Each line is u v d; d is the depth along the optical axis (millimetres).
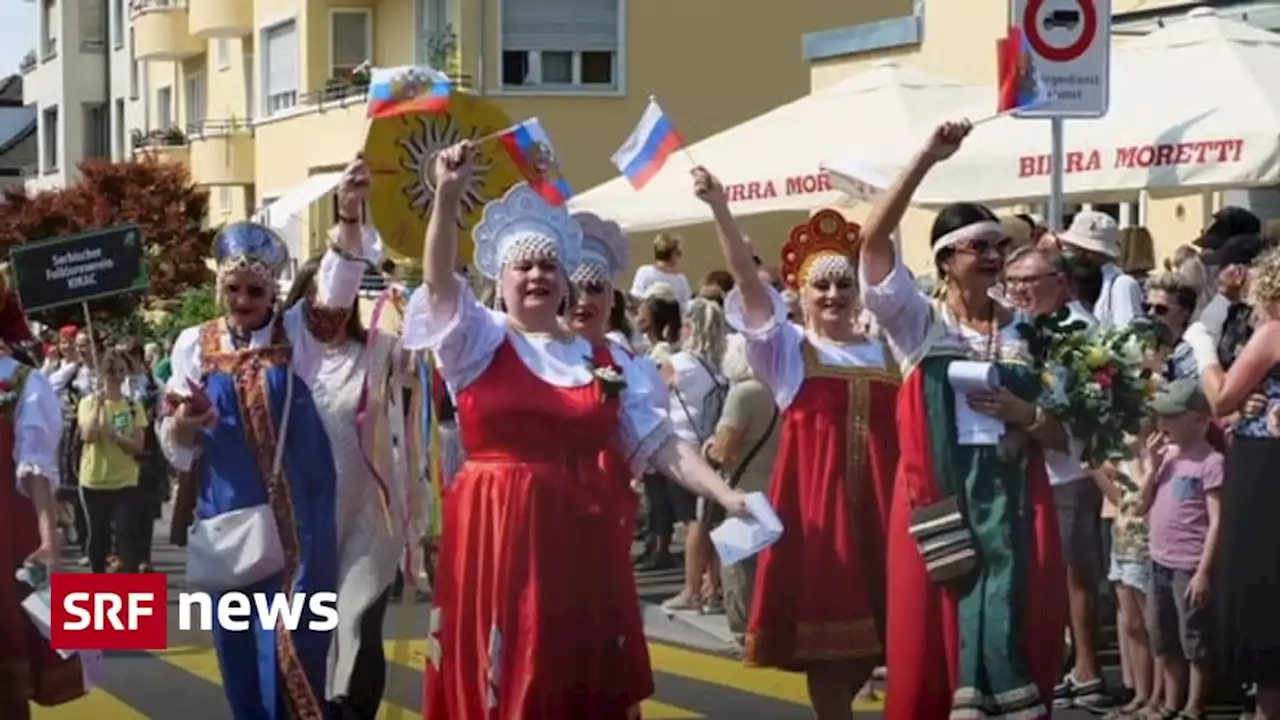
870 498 8391
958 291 7438
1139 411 7410
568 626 6977
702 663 12031
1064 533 9977
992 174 13008
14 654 8055
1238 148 11906
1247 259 10344
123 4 53500
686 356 13391
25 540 8133
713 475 7113
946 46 20578
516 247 7094
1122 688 10516
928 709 7285
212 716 10656
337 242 8203
